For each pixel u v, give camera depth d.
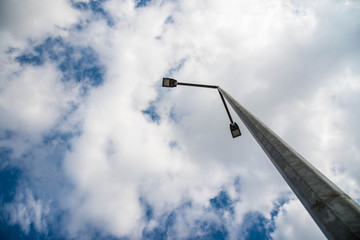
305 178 1.30
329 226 1.02
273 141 1.84
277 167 1.69
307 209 1.28
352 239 0.90
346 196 1.07
